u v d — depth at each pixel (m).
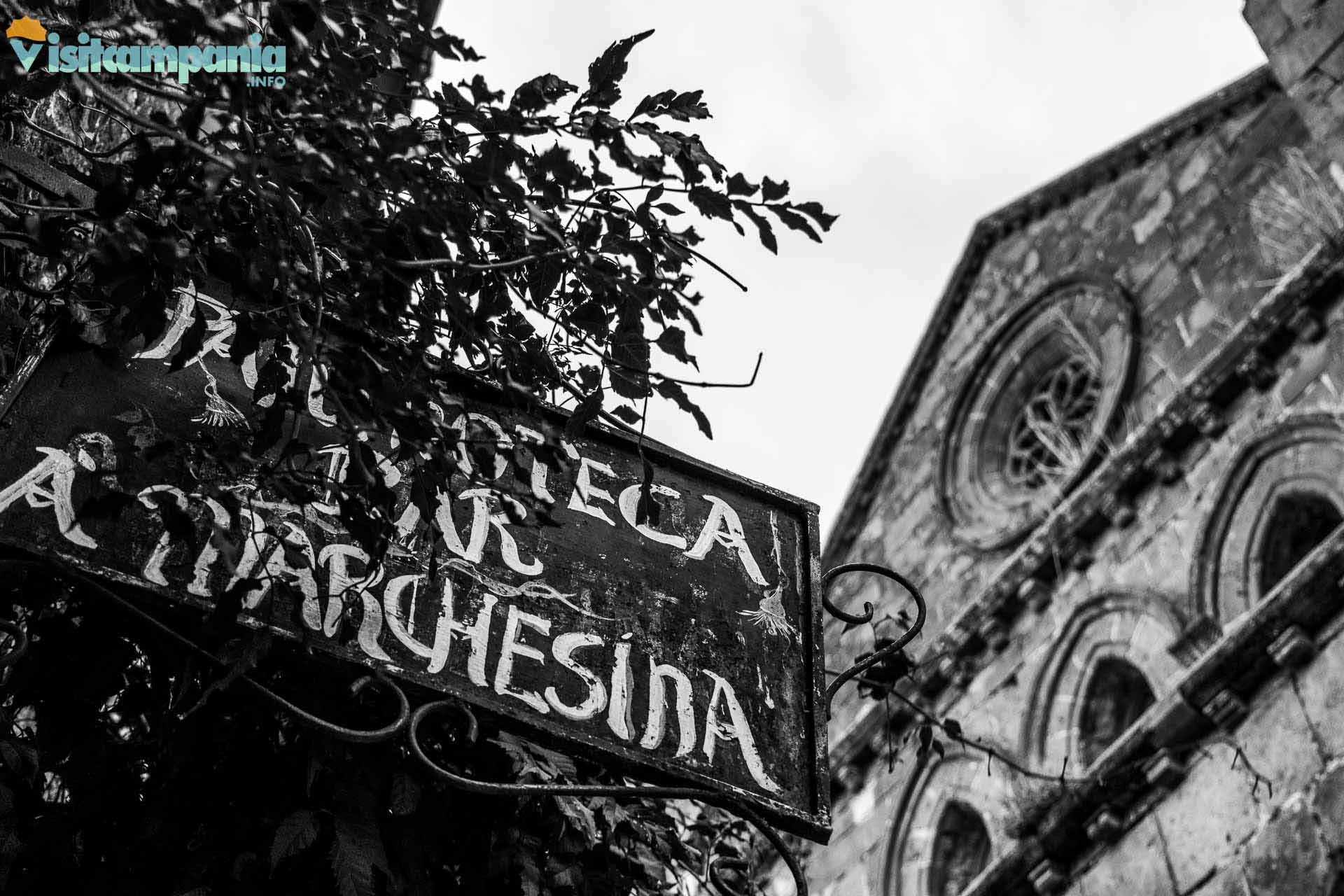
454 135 2.90
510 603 2.89
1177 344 12.53
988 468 14.31
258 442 2.75
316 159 2.57
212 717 3.09
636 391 2.92
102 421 2.72
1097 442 12.49
